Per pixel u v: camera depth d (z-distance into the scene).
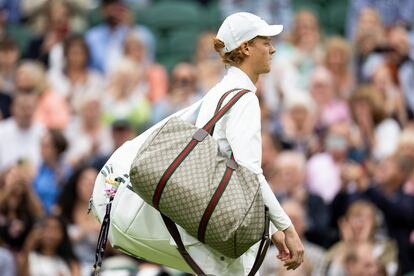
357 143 37.31
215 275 16.66
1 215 30.61
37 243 29.72
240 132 16.50
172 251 17.11
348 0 48.12
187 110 17.53
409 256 31.84
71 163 35.78
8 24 47.59
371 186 32.91
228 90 17.03
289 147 37.09
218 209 15.95
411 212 32.06
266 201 16.42
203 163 16.19
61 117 38.94
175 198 16.03
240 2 46.09
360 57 42.00
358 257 29.58
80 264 30.53
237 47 17.11
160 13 46.91
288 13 45.41
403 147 33.09
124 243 17.39
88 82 40.88
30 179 33.38
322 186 35.06
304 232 31.84
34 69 39.28
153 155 16.22
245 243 16.05
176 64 45.03
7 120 38.44
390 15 45.28
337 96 40.34
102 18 45.66
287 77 40.88
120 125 35.03
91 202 17.75
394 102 40.03
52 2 46.53
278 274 28.64
